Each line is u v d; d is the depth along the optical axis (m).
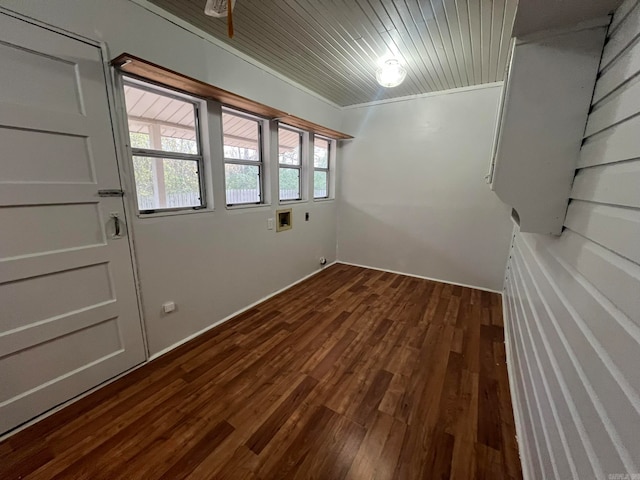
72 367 1.62
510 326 2.29
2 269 1.32
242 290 2.83
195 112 2.24
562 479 0.81
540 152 1.18
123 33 1.65
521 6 0.97
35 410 1.49
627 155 0.73
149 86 1.90
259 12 1.81
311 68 2.72
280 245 3.31
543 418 1.08
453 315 2.81
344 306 3.00
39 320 1.47
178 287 2.19
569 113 1.11
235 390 1.76
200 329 2.42
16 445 1.36
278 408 1.63
